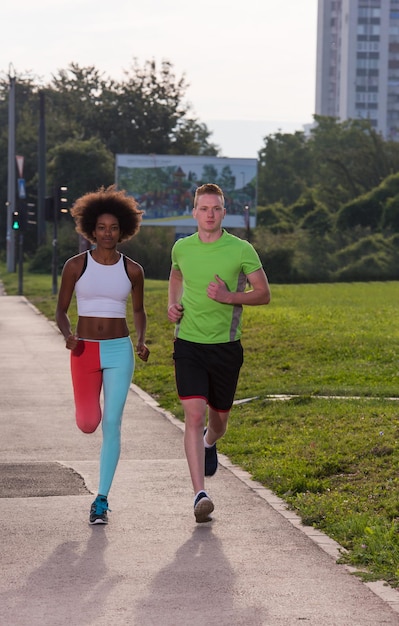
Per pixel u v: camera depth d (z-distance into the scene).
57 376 18.50
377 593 6.14
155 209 68.56
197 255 8.00
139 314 8.33
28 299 43.59
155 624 5.64
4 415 13.80
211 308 8.02
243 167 69.00
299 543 7.25
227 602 6.00
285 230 80.38
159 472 9.79
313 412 13.17
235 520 7.91
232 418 13.23
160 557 6.91
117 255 8.11
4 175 95.38
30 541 7.31
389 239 75.50
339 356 20.20
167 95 100.19
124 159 68.25
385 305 38.56
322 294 47.84
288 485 8.98
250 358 20.55
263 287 7.97
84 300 8.01
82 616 5.76
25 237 84.12
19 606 5.93
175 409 14.05
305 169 140.50
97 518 7.77
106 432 7.95
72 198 80.94
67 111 104.88
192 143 101.19
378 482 9.02
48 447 11.27
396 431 11.30
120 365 8.00
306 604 5.96
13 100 68.00
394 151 101.44
